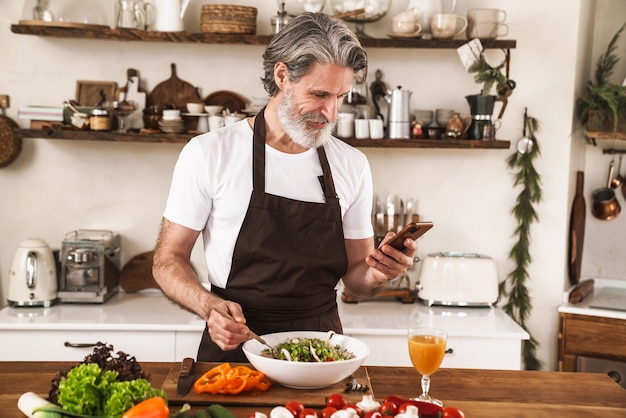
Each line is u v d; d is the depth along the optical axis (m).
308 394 1.79
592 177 4.02
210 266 2.36
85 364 1.60
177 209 2.30
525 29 3.71
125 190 3.82
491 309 3.63
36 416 1.54
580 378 2.04
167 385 1.82
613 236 3.99
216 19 3.48
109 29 3.49
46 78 3.75
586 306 3.59
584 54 3.86
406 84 3.78
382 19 3.73
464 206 3.82
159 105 3.77
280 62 2.15
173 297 2.16
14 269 3.52
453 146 3.52
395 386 1.95
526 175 3.74
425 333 1.87
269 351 1.95
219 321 1.88
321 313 2.34
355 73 2.15
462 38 3.67
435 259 3.63
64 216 3.83
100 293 3.58
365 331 3.24
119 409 1.50
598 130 3.66
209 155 2.28
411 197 3.83
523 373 2.08
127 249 3.85
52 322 3.25
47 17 3.46
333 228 2.33
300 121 2.14
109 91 3.76
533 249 3.79
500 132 3.77
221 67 3.77
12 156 3.73
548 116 3.73
